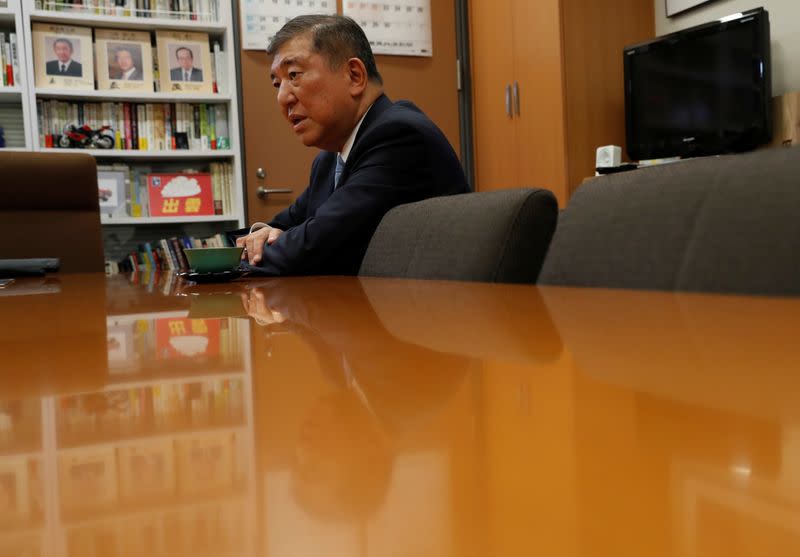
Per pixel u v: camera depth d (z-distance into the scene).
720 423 0.10
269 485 0.08
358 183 1.50
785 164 0.54
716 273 0.55
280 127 3.85
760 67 2.96
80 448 0.11
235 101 3.48
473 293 0.55
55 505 0.08
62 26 3.28
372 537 0.07
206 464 0.09
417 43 4.12
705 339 0.21
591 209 0.71
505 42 3.95
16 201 2.07
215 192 3.51
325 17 1.74
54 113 3.25
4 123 3.33
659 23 3.70
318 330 0.31
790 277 0.50
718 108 3.13
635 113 3.49
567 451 0.09
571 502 0.07
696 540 0.06
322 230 1.43
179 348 0.26
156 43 3.43
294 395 0.15
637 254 0.63
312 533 0.07
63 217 2.13
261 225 1.91
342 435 0.11
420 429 0.11
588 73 3.60
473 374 0.17
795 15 3.07
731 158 0.59
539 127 3.73
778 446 0.09
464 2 4.21
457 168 1.61
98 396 0.16
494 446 0.10
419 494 0.08
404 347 0.23
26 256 2.07
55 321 0.43
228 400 0.15
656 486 0.08
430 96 4.17
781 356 0.17
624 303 0.38
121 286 1.02
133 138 3.37
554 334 0.25
